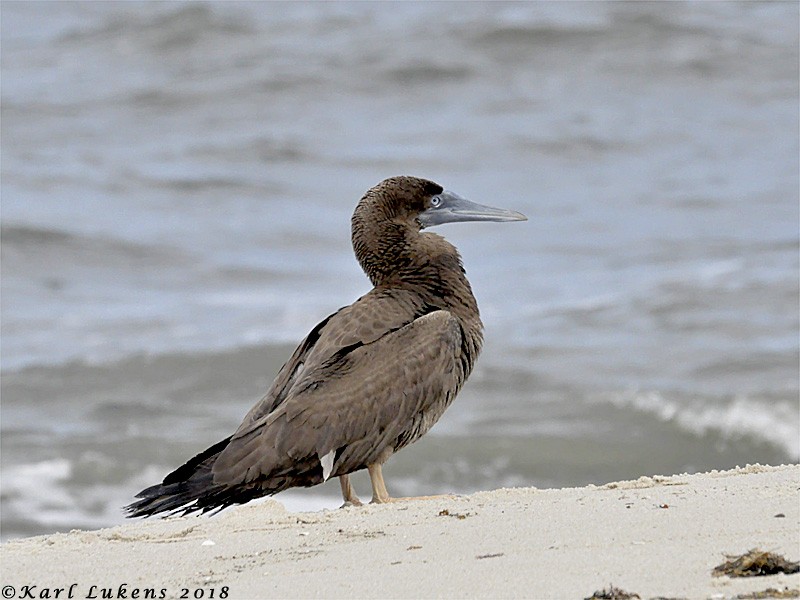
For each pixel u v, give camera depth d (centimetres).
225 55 5484
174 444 2073
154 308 2900
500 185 3997
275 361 2478
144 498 998
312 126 4716
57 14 6494
